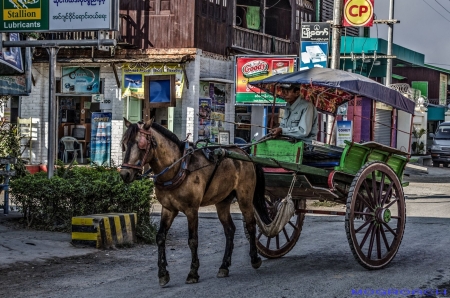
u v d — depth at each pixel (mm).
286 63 22453
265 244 10992
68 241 11008
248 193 9125
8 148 14422
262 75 22609
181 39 22312
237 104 22859
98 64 22703
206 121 22922
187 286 8195
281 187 9484
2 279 8531
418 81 47500
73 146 23125
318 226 13469
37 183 11836
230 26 24312
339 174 9234
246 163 9070
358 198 8953
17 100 23359
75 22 12523
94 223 10648
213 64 23406
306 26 20109
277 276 8711
